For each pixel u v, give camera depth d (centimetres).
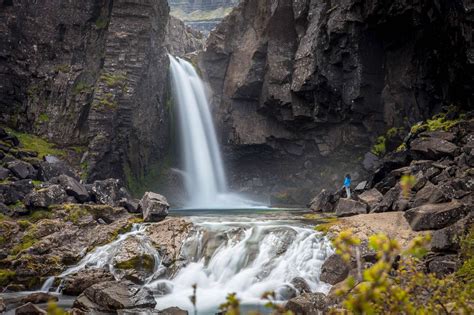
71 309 1175
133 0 3023
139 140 3036
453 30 2189
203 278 1538
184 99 3622
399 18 2648
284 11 3462
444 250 1297
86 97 2783
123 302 1198
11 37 2684
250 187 3656
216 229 1709
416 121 2755
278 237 1611
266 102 3478
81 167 2608
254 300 1341
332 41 3028
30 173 2056
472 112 2178
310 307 1078
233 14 3834
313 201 2644
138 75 2972
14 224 1683
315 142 3384
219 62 3856
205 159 3675
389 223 1578
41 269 1534
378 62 3014
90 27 2994
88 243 1700
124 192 2231
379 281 371
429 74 2612
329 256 1430
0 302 1209
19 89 2719
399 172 1972
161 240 1695
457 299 607
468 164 1736
